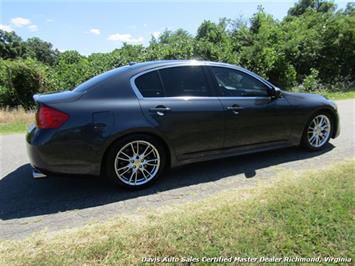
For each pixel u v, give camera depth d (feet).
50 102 11.16
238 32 71.51
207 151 13.47
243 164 14.87
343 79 67.77
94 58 57.47
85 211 10.74
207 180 13.11
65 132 10.98
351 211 9.46
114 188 12.67
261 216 9.39
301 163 14.62
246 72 14.44
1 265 7.62
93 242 8.51
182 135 12.67
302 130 15.75
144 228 9.10
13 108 45.06
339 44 68.18
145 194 11.99
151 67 12.73
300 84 64.95
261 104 14.34
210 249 7.95
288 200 10.29
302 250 7.86
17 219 10.28
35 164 11.31
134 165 12.21
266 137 14.78
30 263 7.68
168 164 13.05
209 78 13.52
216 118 13.21
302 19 84.33
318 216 9.20
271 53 61.16
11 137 23.38
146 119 11.91
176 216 9.79
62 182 13.44
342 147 16.97
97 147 11.35
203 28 75.82
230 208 10.02
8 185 13.24
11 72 46.65
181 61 13.35
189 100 12.84
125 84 12.10
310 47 68.80
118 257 7.79
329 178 12.06
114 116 11.49
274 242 8.15
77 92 11.82
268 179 12.77
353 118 25.52
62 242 8.61
